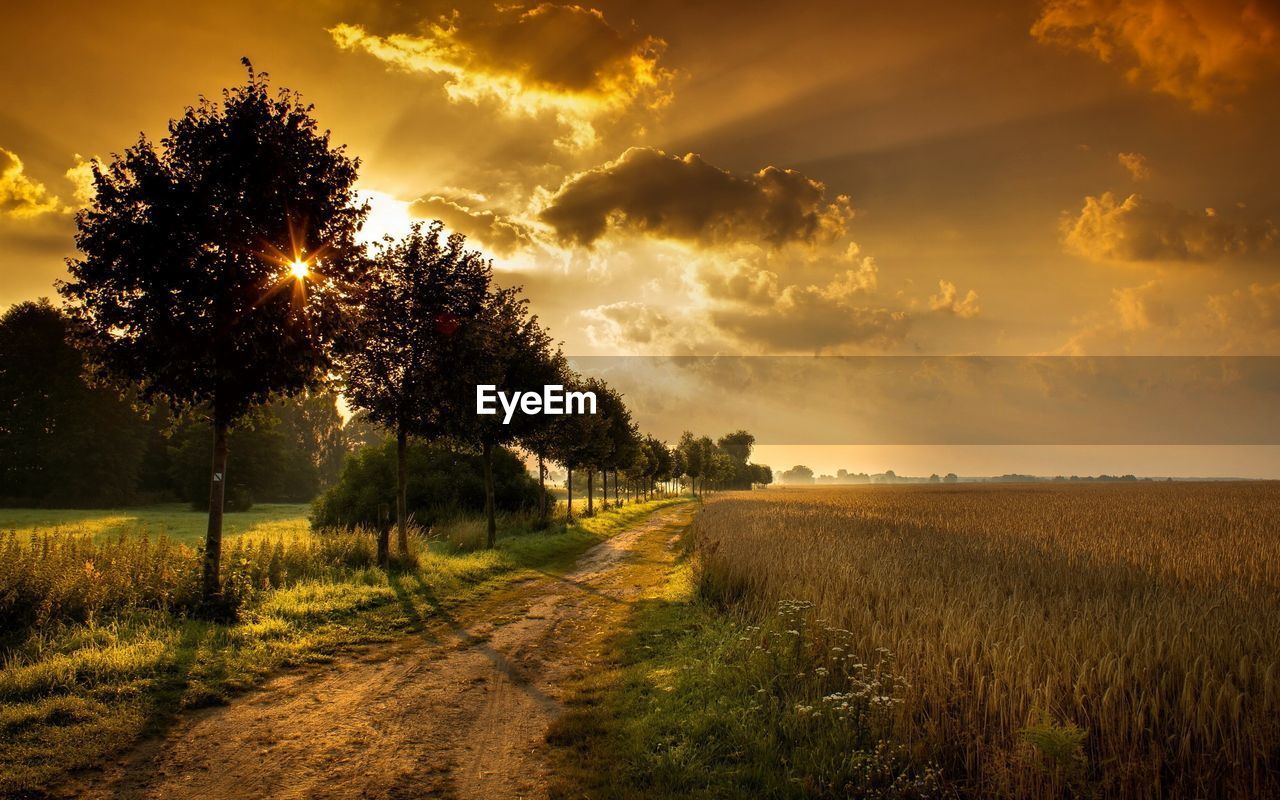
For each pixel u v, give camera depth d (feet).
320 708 24.85
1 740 19.70
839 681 24.04
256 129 38.50
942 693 20.74
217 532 37.81
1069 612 30.73
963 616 28.37
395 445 112.88
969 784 17.46
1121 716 18.44
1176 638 23.29
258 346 37.58
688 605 44.09
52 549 37.11
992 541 65.87
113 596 34.65
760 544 60.59
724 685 25.84
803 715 21.36
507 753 21.13
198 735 21.77
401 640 36.04
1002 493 287.69
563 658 32.91
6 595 29.91
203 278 36.17
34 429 176.24
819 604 32.89
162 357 36.63
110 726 21.43
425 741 22.02
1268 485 358.02
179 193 35.70
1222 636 24.70
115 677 25.16
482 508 114.21
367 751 21.06
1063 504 157.38
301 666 30.07
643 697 26.12
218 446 38.88
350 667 30.48
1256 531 78.18
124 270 35.22
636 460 184.85
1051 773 16.37
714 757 20.20
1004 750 17.90
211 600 35.45
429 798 17.94
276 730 22.52
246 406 40.32
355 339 46.06
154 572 37.47
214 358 36.65
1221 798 16.80
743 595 42.39
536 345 84.17
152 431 214.69
